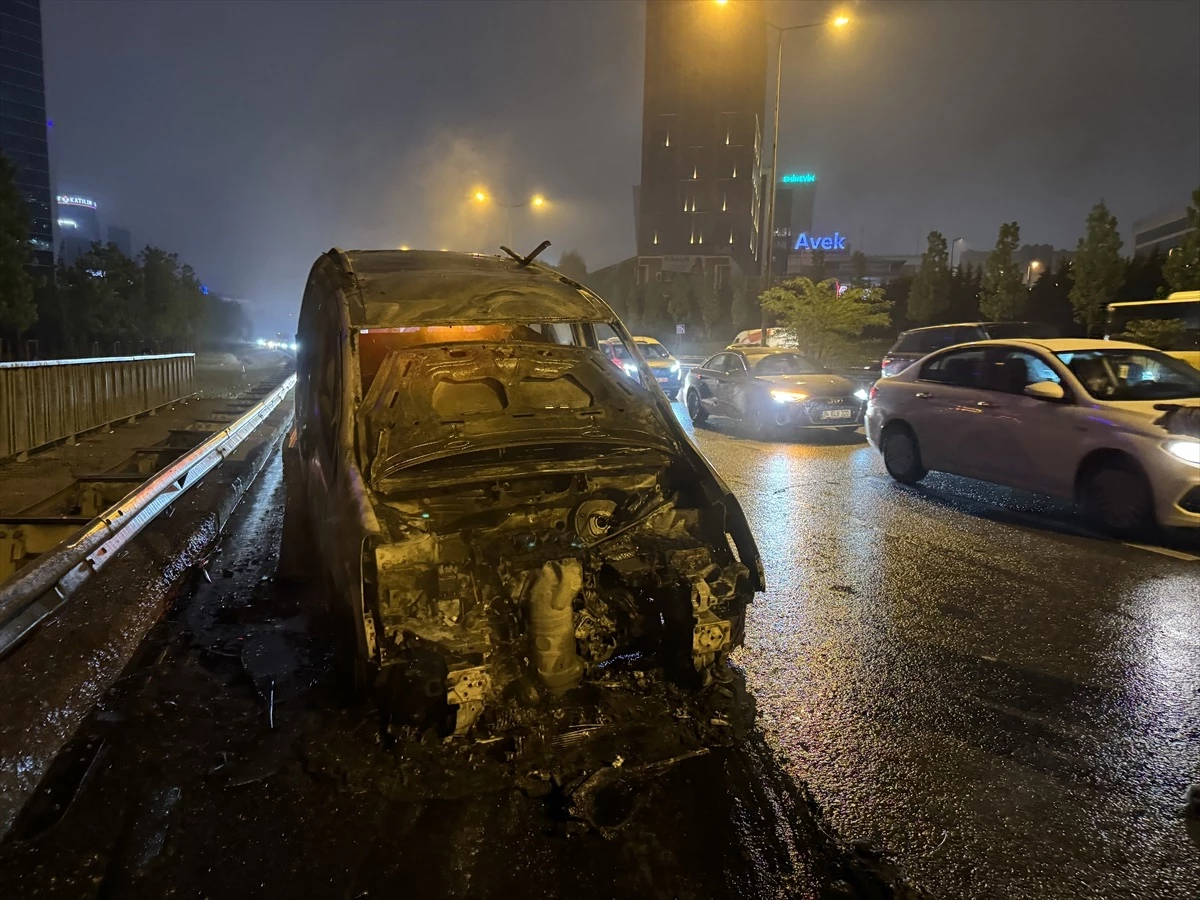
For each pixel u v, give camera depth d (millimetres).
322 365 4582
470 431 3816
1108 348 7770
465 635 3203
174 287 35750
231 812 2891
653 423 4242
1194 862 2762
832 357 24828
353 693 3674
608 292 60562
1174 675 4207
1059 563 6199
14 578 3383
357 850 2701
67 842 2719
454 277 4723
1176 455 6406
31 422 10094
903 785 3172
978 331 17219
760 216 101375
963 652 4480
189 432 10633
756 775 3205
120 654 4137
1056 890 2605
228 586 5359
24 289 21797
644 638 3783
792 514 7781
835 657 4395
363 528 3145
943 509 8023
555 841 2764
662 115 92875
